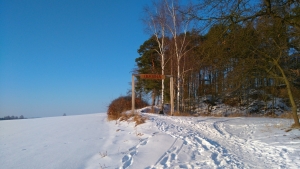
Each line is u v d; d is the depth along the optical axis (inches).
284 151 316.5
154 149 348.8
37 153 391.9
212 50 381.1
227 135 461.7
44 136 585.3
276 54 447.8
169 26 991.6
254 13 346.3
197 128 561.0
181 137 431.2
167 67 1187.3
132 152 338.3
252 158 298.5
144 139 427.8
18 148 451.2
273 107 1163.3
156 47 1230.3
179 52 1029.8
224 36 366.3
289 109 1174.3
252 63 429.7
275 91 868.6
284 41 406.6
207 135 474.9
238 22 346.6
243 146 369.1
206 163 278.7
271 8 341.7
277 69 493.4
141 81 1397.6
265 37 396.5
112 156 327.9
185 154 319.9
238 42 374.0
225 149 351.9
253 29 374.9
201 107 1373.0
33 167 309.9
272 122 576.7
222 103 1382.9
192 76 1343.5
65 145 444.1
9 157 374.6
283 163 268.5
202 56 435.2
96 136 525.0
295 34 376.8
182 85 1217.4
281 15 348.8
